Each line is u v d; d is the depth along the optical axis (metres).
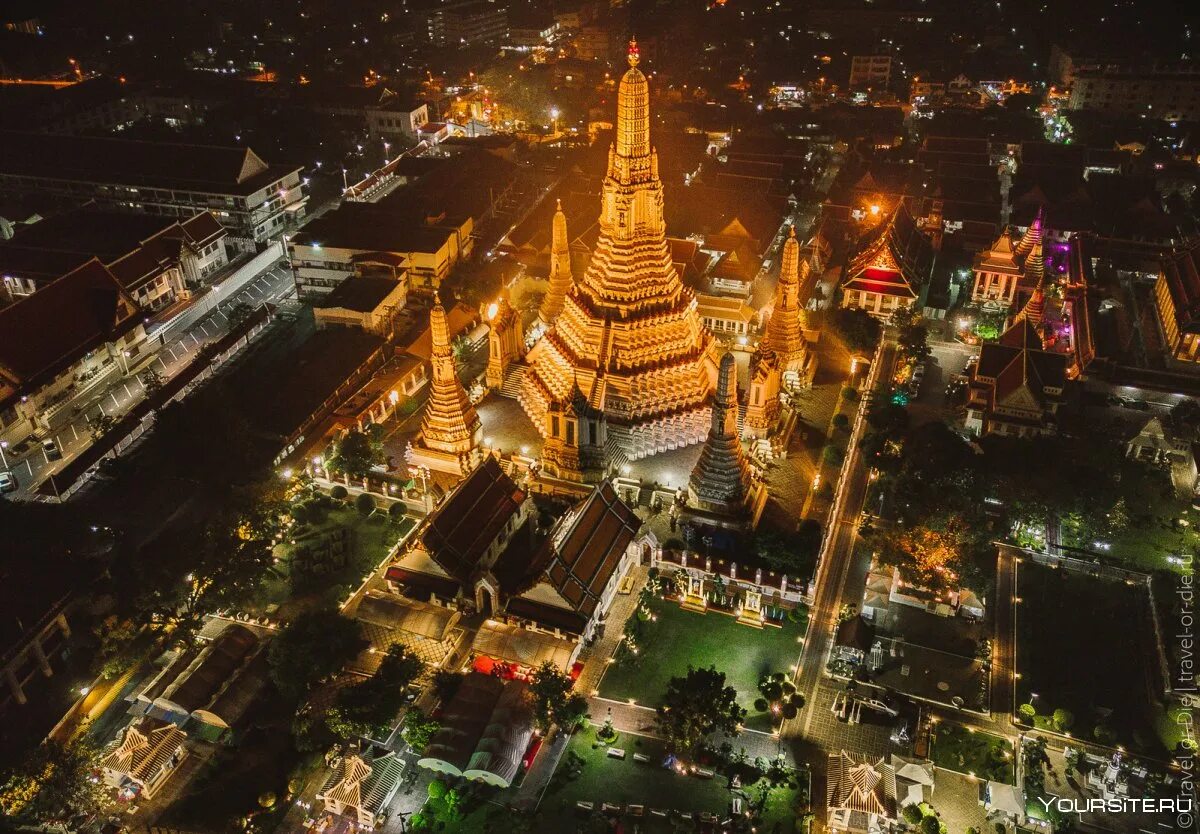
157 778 81.12
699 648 95.50
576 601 93.12
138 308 149.12
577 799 79.88
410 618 93.06
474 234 188.62
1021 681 91.31
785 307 132.12
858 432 128.62
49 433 132.50
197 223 176.00
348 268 169.38
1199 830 77.25
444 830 77.38
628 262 113.12
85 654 94.44
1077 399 138.12
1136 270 175.12
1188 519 112.00
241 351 153.25
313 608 99.31
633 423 118.25
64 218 174.62
